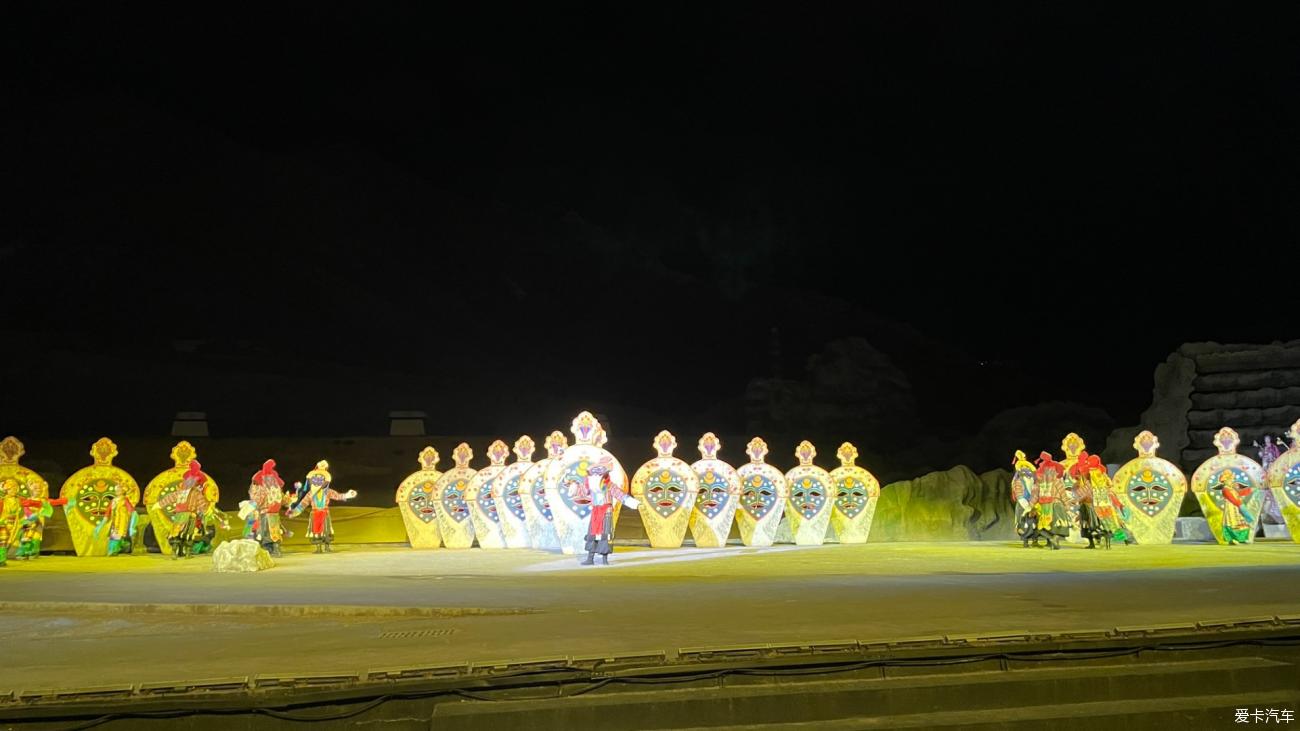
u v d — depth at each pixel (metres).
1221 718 5.10
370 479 22.69
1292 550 13.09
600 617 6.82
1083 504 13.62
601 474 11.81
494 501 14.75
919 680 5.30
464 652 5.48
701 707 4.96
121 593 8.65
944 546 14.46
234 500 21.31
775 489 14.98
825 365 31.05
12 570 11.90
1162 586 8.38
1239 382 19.75
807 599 7.69
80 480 14.62
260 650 5.82
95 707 4.67
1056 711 5.08
